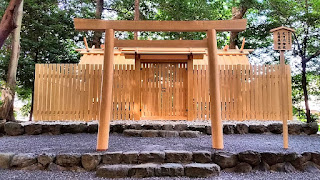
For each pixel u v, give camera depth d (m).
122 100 6.47
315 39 9.38
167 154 3.42
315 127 5.59
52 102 6.30
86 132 5.66
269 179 3.07
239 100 6.34
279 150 3.74
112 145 4.18
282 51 4.13
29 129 5.52
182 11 10.81
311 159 3.47
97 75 6.36
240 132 5.59
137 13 10.30
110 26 4.02
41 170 3.30
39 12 9.41
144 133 5.22
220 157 3.40
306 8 9.23
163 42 4.12
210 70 4.04
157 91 6.66
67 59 10.23
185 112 6.59
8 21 3.21
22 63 8.70
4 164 3.32
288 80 6.45
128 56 6.48
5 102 6.23
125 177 3.09
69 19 10.05
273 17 10.58
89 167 3.32
